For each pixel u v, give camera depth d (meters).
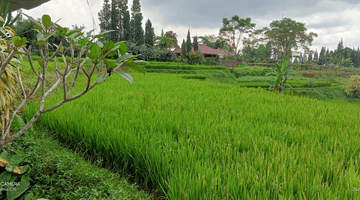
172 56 45.28
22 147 3.38
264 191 2.06
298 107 7.54
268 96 9.65
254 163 2.69
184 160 2.75
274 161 2.67
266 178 2.33
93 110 5.04
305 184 2.23
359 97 25.77
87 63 15.45
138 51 41.56
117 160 3.17
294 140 3.91
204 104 6.57
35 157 2.98
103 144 3.39
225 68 41.47
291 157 2.84
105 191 2.47
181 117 4.72
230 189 2.14
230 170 2.50
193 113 5.21
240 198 2.07
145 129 3.95
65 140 4.02
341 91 27.02
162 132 3.92
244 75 39.53
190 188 2.11
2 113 2.49
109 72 1.92
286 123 5.18
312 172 2.51
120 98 6.72
